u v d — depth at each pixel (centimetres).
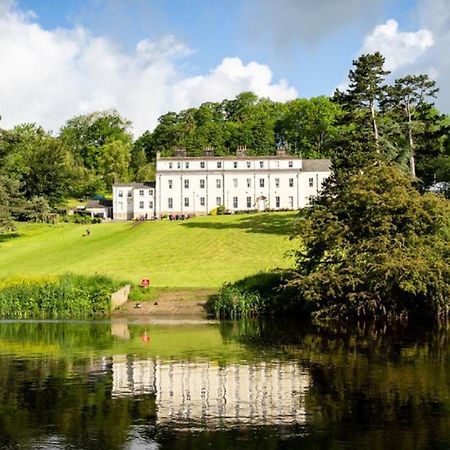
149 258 7294
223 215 10812
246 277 5166
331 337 3728
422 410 2184
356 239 4372
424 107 7238
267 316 4728
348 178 4922
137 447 1861
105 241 8912
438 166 8450
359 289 4275
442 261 4131
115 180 16750
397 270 3909
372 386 2509
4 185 10862
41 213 11756
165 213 13038
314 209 4809
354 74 6838
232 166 13062
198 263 6831
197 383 2598
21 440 1930
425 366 2861
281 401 2314
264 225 8938
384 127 6888
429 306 4428
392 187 4419
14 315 4944
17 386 2581
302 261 4650
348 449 1828
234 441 1902
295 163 13025
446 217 4341
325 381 2602
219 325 4312
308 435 1947
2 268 7250
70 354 3262
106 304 4978
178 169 13050
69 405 2300
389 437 1923
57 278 5275
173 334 3919
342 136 6569
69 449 1848
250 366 2909
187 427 2038
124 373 2800
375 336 3756
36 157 13850
